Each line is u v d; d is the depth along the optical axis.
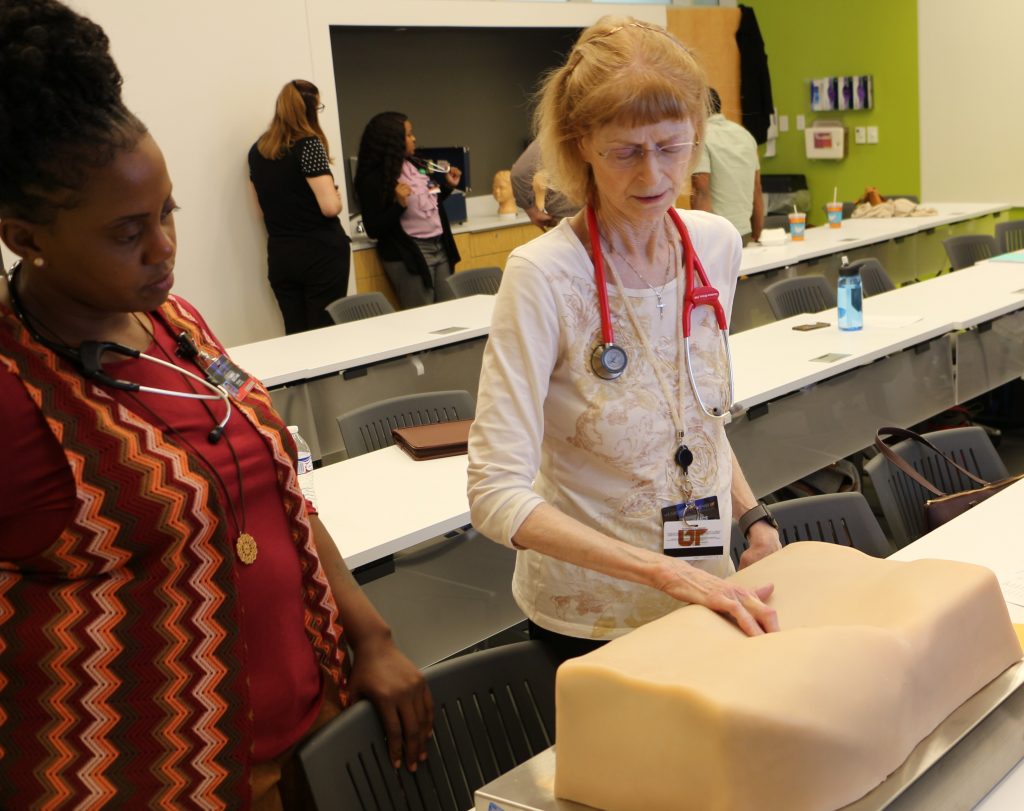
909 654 1.07
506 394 1.34
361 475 2.68
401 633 2.45
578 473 1.43
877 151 9.35
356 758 1.35
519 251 1.38
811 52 9.54
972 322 3.94
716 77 9.16
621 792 1.03
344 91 8.15
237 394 1.33
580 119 1.29
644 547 1.44
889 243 6.68
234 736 1.24
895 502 2.35
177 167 6.16
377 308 5.20
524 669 1.54
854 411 3.59
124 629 1.18
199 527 1.20
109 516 1.15
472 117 9.02
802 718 0.96
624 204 1.32
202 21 6.15
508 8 7.62
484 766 1.49
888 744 1.03
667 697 0.98
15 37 1.02
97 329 1.22
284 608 1.34
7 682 1.16
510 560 2.67
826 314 4.22
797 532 2.08
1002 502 2.06
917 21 8.75
